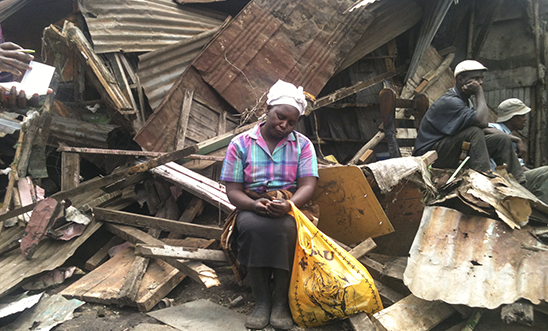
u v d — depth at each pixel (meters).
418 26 6.34
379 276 2.66
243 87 5.18
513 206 2.54
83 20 5.50
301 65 5.32
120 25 5.22
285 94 2.32
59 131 4.81
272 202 2.23
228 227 2.50
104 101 5.12
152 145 4.67
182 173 4.03
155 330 2.26
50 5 5.83
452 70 6.58
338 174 2.79
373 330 2.13
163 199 4.11
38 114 4.21
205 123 5.04
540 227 2.51
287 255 2.26
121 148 5.32
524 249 2.31
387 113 4.61
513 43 6.39
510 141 3.54
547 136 6.31
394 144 4.60
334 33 5.45
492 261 2.28
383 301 2.51
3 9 5.44
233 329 2.24
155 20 5.49
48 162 4.79
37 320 2.43
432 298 2.15
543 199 3.67
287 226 2.26
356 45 5.81
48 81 2.56
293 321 2.31
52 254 3.16
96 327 2.34
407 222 2.99
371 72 6.31
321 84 5.38
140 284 2.70
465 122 3.53
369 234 2.90
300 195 2.37
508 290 2.09
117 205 4.00
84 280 2.84
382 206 2.99
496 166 3.35
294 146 2.49
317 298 2.21
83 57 4.92
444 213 2.67
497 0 6.32
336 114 6.47
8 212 3.12
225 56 5.14
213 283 2.47
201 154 4.62
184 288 2.87
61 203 3.12
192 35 5.72
